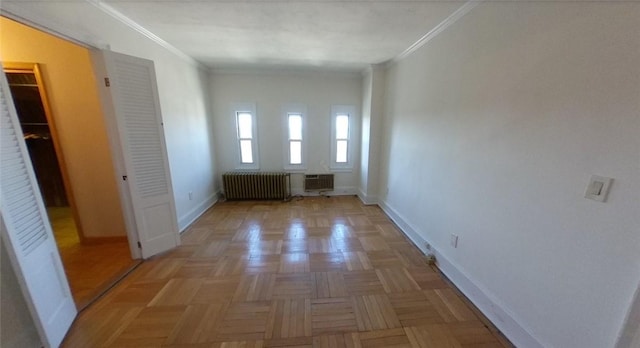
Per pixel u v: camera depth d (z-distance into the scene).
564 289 1.30
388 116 3.89
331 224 3.58
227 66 4.20
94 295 2.02
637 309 1.01
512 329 1.62
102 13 2.10
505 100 1.63
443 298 2.05
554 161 1.32
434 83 2.54
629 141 1.02
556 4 1.28
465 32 2.03
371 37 2.74
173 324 1.75
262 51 3.32
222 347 1.58
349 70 4.41
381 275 2.36
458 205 2.17
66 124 2.60
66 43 2.44
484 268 1.87
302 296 2.06
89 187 2.77
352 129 4.82
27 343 1.42
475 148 1.94
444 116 2.37
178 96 3.29
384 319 1.82
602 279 1.13
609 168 1.09
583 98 1.17
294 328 1.73
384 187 4.14
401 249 2.87
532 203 1.46
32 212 1.47
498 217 1.72
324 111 4.71
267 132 4.69
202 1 2.00
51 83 2.50
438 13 2.13
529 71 1.45
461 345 1.60
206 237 3.14
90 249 2.78
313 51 3.29
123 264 2.49
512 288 1.62
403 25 2.41
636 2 0.97
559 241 1.32
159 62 2.88
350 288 2.17
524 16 1.47
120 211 2.88
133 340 1.62
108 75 2.14
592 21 1.12
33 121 3.67
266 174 4.62
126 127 2.29
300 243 3.00
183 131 3.42
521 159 1.53
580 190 1.21
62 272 1.67
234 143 4.66
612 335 1.11
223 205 4.42
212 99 4.45
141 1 2.01
